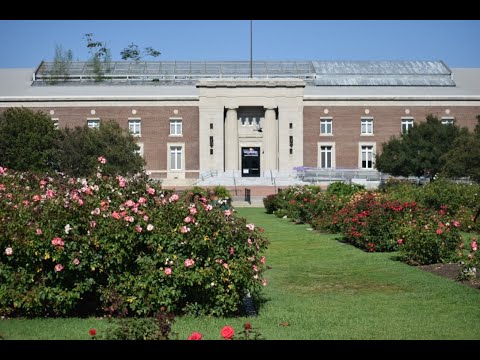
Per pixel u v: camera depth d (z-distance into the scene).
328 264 19.12
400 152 61.06
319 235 27.55
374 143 73.38
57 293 11.78
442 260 18.33
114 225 11.81
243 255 12.36
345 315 12.40
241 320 11.98
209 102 72.62
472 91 77.69
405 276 16.50
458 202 28.97
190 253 12.03
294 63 86.56
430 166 59.78
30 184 14.75
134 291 11.78
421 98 73.06
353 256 20.64
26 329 11.01
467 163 46.94
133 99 72.50
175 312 12.33
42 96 72.50
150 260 11.86
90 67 85.31
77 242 11.69
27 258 11.64
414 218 20.70
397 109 73.38
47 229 11.59
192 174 72.88
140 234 11.95
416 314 12.41
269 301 13.79
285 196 40.91
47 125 56.25
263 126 74.31
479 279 15.21
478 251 15.41
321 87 80.12
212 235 12.20
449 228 18.56
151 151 72.88
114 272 11.96
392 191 34.19
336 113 73.44
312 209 33.19
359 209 23.28
